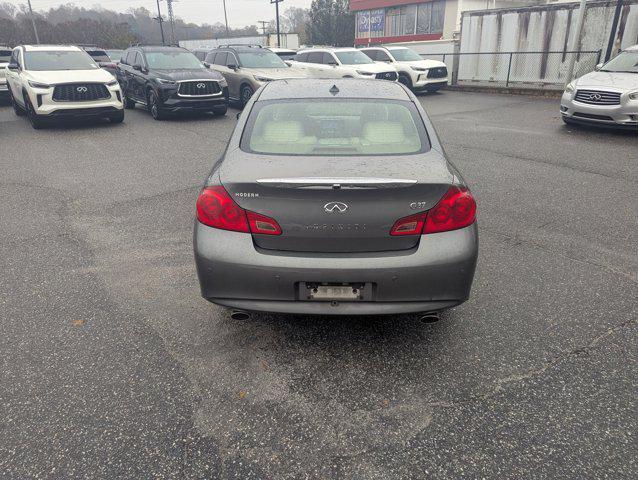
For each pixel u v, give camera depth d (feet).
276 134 10.08
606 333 10.21
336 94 11.49
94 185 21.26
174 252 14.29
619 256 14.02
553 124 37.29
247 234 8.62
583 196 19.63
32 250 14.42
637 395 8.38
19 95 38.04
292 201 8.36
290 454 7.25
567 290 12.04
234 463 7.10
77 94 34.81
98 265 13.43
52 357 9.43
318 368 9.18
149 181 21.90
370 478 6.85
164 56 42.68
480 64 63.82
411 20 115.55
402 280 8.50
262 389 8.61
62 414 7.98
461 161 25.70
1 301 11.50
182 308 11.25
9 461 7.10
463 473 6.91
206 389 8.60
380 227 8.41
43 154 27.48
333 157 9.32
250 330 10.41
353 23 174.70
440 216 8.52
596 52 52.34
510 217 17.29
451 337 10.12
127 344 9.87
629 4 49.85
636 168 23.89
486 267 13.33
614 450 7.27
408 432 7.64
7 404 8.18
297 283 8.58
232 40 158.51
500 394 8.45
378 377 8.91
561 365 9.18
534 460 7.11
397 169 8.87
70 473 6.92
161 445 7.40
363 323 10.67
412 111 10.95
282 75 42.60
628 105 30.55
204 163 25.39
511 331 10.31
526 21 57.72
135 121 39.65
